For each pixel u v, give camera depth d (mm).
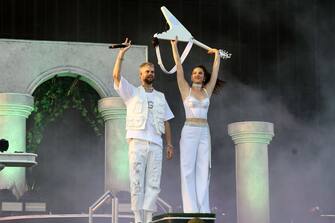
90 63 33781
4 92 33062
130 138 18734
